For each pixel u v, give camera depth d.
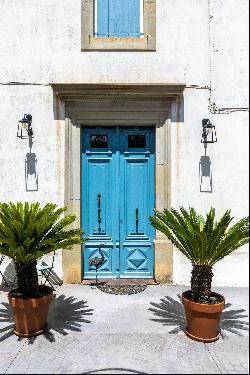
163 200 5.77
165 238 5.79
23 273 4.06
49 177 5.70
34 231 4.00
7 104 5.66
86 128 5.91
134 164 5.95
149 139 5.92
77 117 5.76
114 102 5.69
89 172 5.94
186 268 5.76
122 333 4.16
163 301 5.09
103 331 4.21
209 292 4.04
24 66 5.64
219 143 5.68
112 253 5.96
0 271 5.66
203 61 5.67
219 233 3.79
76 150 5.77
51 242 3.96
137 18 5.80
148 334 4.15
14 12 5.62
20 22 5.62
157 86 5.49
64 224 4.26
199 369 3.49
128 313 4.70
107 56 5.63
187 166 5.70
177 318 4.57
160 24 5.64
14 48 5.63
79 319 4.50
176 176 5.70
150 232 5.95
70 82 5.61
